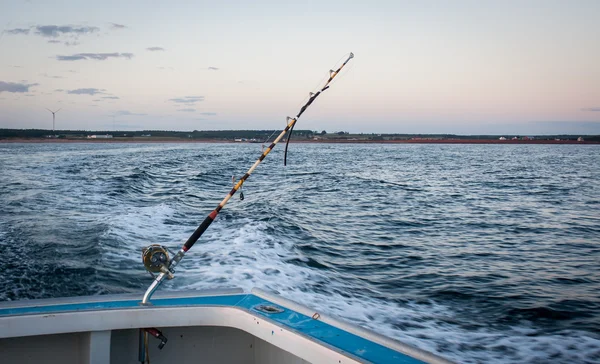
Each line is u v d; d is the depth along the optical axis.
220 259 7.65
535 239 11.39
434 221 13.68
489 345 5.16
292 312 2.68
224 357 2.96
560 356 4.92
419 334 5.39
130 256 7.67
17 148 74.94
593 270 8.59
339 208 15.60
